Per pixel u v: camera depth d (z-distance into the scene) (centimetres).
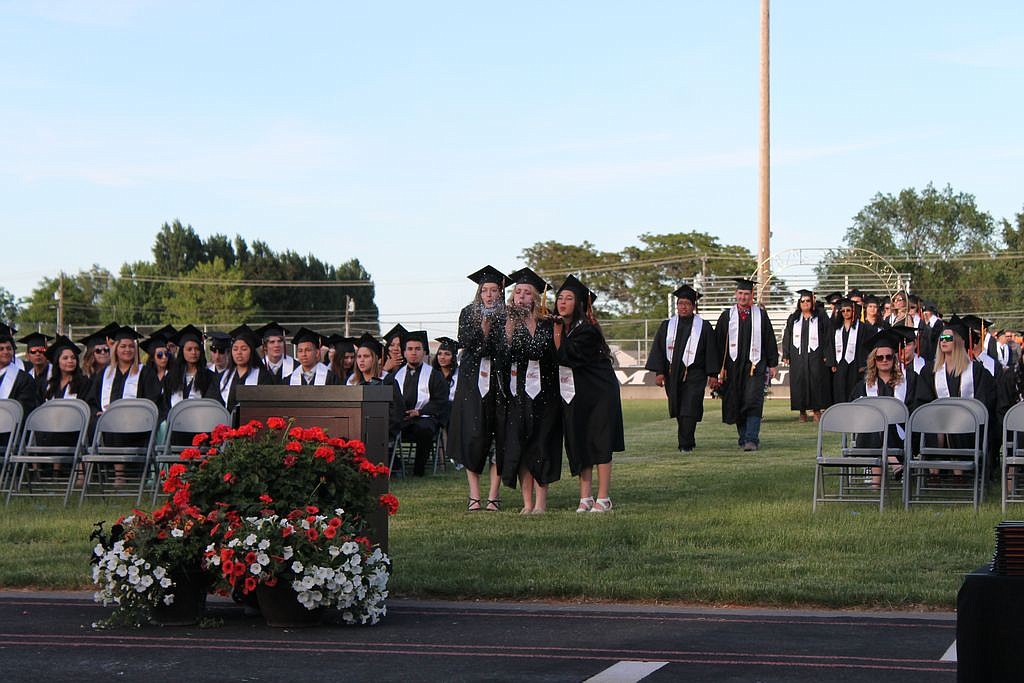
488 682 542
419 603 730
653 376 4150
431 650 606
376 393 745
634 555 854
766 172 3312
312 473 675
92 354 1460
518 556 855
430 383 1530
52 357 1485
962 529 955
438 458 1605
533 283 1119
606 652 600
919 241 7225
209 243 8694
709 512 1077
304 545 650
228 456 675
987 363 1437
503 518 1058
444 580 763
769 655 590
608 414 1109
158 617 664
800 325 2217
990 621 427
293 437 688
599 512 1098
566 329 1117
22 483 1384
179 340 1466
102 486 1283
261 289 8481
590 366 1110
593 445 1107
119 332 1433
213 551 647
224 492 671
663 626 660
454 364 1708
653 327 4975
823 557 844
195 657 591
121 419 1230
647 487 1290
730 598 721
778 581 754
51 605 723
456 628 659
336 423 732
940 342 1297
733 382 1753
